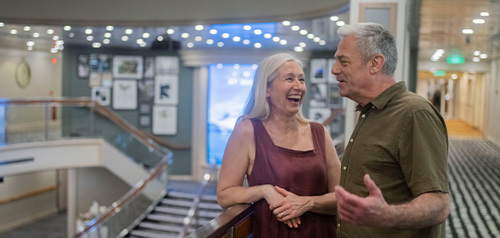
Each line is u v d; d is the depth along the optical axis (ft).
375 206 5.42
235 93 52.75
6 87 56.08
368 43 6.89
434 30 38.40
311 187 8.47
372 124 7.02
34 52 60.85
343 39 7.14
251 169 8.51
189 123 54.44
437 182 6.21
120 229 40.73
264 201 8.28
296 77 8.48
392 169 6.81
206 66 52.47
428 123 6.50
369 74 6.97
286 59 8.52
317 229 8.36
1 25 35.17
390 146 6.73
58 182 60.44
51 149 44.37
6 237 50.08
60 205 60.70
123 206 40.57
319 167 8.58
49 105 44.21
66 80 53.06
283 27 34.04
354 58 6.98
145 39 44.01
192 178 54.34
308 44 44.80
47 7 34.12
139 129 54.34
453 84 107.14
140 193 42.80
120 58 53.52
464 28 37.11
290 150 8.47
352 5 17.07
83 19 34.24
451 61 67.46
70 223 51.31
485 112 72.84
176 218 44.45
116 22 34.17
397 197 6.78
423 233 6.67
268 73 8.48
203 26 34.14
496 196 32.35
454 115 107.34
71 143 45.50
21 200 54.70
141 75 53.93
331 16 28.99
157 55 53.83
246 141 8.46
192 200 47.16
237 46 48.80
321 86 50.16
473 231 23.32
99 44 49.88
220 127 53.11
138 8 33.71
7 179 52.70
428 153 6.36
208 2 32.45
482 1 26.04
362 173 7.00
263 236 8.20
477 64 70.90
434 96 107.65
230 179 8.45
